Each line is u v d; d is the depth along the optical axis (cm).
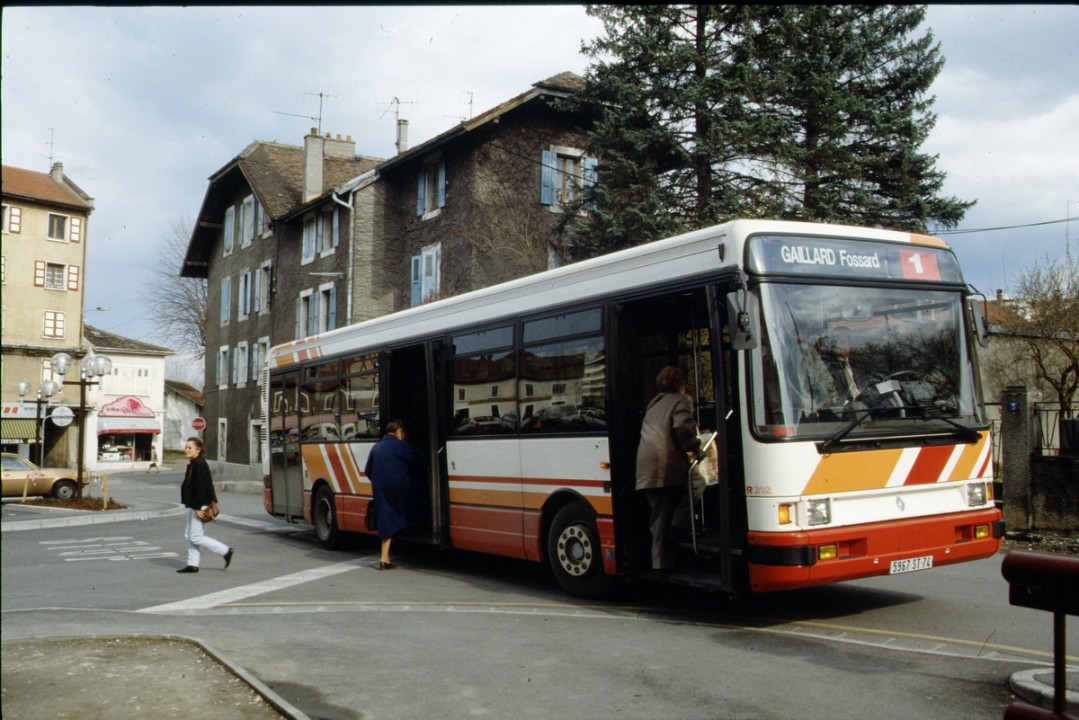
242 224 5062
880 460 766
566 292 973
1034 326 2567
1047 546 1373
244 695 597
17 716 554
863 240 816
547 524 1002
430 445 1242
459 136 3203
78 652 718
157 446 7312
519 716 566
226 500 3011
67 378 5659
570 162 3353
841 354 775
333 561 1362
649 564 892
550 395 990
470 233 3216
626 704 582
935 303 836
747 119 2045
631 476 892
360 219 3662
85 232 5797
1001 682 608
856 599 928
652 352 924
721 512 768
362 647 755
